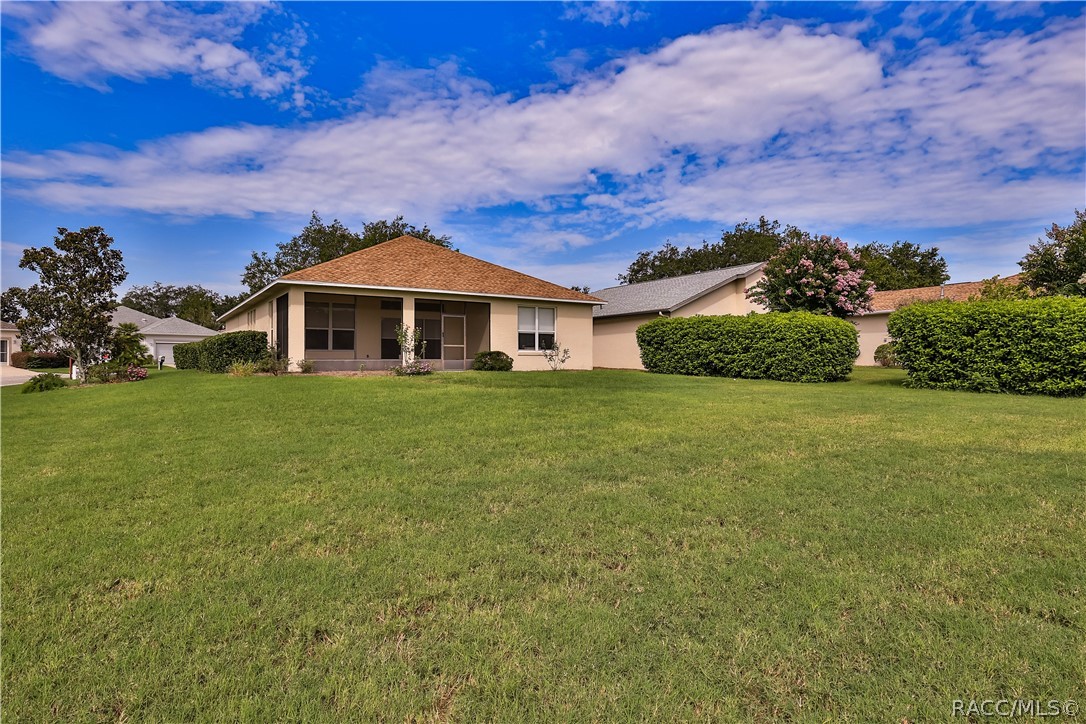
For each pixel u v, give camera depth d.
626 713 1.76
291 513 3.59
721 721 1.72
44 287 16.31
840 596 2.45
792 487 4.05
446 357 19.42
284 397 9.41
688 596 2.46
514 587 2.57
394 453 5.29
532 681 1.91
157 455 5.33
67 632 2.21
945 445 5.40
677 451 5.25
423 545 3.06
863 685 1.86
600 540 3.11
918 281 44.09
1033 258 15.26
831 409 7.96
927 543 3.01
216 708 1.78
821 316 14.34
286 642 2.15
